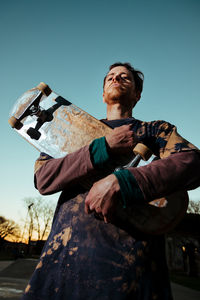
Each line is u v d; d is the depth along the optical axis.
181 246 18.75
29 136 1.18
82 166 0.83
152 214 0.82
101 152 0.84
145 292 0.70
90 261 0.74
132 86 1.43
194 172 0.78
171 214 0.81
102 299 0.68
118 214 0.81
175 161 0.79
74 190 0.92
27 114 1.23
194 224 17.59
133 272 0.72
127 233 0.79
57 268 0.76
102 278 0.71
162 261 0.79
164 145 0.95
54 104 1.25
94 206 0.76
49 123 1.19
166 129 1.00
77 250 0.77
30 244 39.94
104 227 0.80
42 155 1.06
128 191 0.73
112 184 0.74
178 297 5.68
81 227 0.81
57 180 0.86
